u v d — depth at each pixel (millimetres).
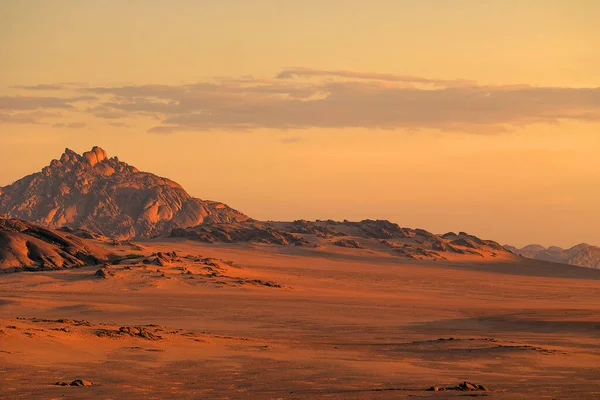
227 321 135125
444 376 63812
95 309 150875
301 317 147250
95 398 47312
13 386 50781
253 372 63125
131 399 47312
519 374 67500
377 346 91062
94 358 66000
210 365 66500
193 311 153000
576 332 121312
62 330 77500
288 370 64875
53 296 190500
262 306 170875
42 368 59156
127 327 82688
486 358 78875
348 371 65250
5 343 66250
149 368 62969
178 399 47656
